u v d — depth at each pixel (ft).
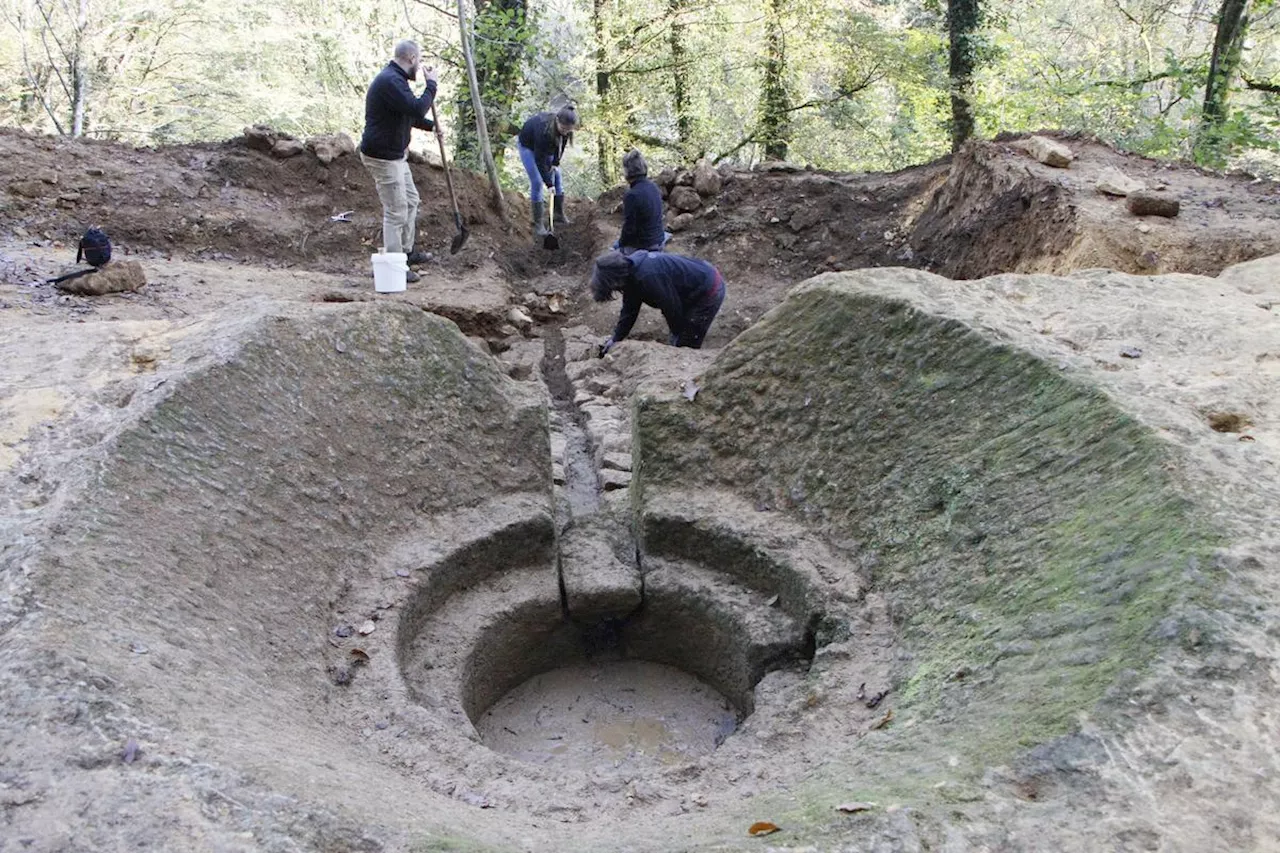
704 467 16.81
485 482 16.85
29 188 28.89
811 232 31.76
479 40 40.93
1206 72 40.81
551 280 31.96
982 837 6.85
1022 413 12.83
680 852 7.11
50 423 13.03
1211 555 8.97
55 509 11.02
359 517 14.97
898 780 7.87
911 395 14.43
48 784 7.38
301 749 9.18
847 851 6.80
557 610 16.46
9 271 23.75
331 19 60.13
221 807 7.26
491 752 11.43
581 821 9.68
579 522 18.01
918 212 30.86
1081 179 24.77
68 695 8.20
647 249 25.07
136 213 29.55
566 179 60.49
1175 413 11.59
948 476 13.19
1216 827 6.72
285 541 13.51
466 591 15.94
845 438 15.16
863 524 14.32
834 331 15.88
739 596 15.57
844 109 58.18
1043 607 10.09
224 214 30.63
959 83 48.67
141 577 10.91
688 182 34.40
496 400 17.67
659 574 16.42
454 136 47.50
